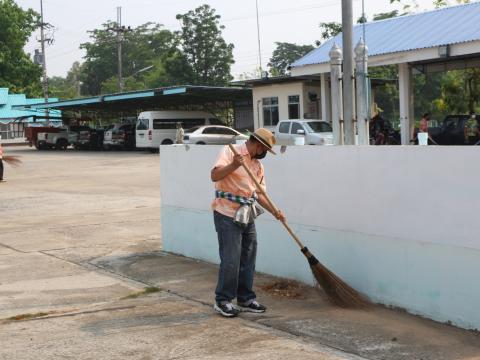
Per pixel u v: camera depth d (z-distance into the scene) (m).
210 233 7.81
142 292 6.55
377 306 5.78
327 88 26.27
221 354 4.68
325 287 5.76
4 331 5.34
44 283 7.04
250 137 5.53
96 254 8.61
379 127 22.25
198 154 7.86
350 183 5.95
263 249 7.09
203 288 6.65
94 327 5.40
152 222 11.46
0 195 16.97
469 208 4.99
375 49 21.78
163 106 45.41
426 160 5.27
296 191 6.55
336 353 4.65
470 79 23.50
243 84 30.95
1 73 67.31
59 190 17.97
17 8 68.56
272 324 5.39
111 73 101.56
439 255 5.24
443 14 22.94
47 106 46.06
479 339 4.88
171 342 4.98
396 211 5.56
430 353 4.62
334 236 6.16
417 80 43.62
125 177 21.55
